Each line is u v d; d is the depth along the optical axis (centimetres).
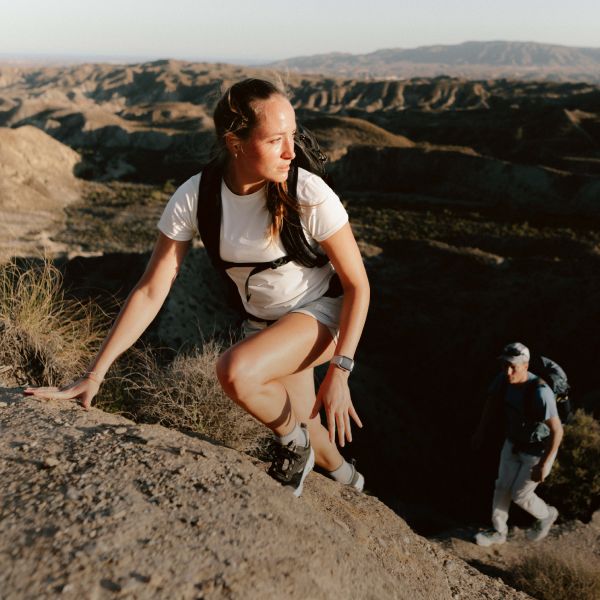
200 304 3072
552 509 613
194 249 3541
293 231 192
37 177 10269
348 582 177
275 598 151
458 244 6825
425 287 5328
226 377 193
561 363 3591
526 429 550
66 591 138
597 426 864
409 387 3741
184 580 148
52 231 7806
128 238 7594
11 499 175
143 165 13475
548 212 8950
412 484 1711
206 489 192
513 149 12925
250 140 174
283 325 201
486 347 3891
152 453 210
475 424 3012
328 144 11450
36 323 342
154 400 339
